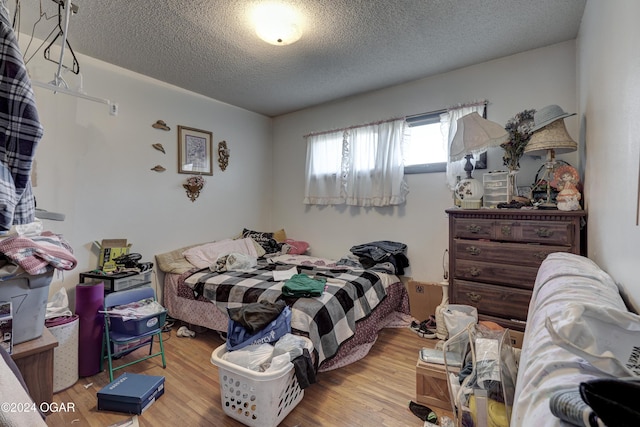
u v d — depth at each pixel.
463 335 1.74
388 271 2.92
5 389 0.66
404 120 3.08
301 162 4.02
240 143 3.88
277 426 1.54
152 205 3.00
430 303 2.88
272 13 1.91
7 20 0.74
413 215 3.11
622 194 1.06
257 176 4.12
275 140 4.28
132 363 2.07
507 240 2.04
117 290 2.39
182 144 3.24
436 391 1.68
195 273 2.87
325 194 3.74
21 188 0.75
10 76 0.73
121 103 2.75
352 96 3.49
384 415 1.64
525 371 0.66
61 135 2.40
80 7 1.87
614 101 1.17
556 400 0.45
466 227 2.20
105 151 2.66
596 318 0.56
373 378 2.00
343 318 2.20
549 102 2.37
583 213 1.77
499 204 2.14
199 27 2.09
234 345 1.72
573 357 0.58
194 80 3.02
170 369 2.10
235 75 2.90
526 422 0.52
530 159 2.42
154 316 2.09
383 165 3.22
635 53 0.91
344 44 2.32
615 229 1.15
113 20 2.01
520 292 1.97
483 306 2.11
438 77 2.90
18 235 1.48
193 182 3.32
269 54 2.48
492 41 2.30
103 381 1.96
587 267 1.19
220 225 3.65
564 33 2.19
